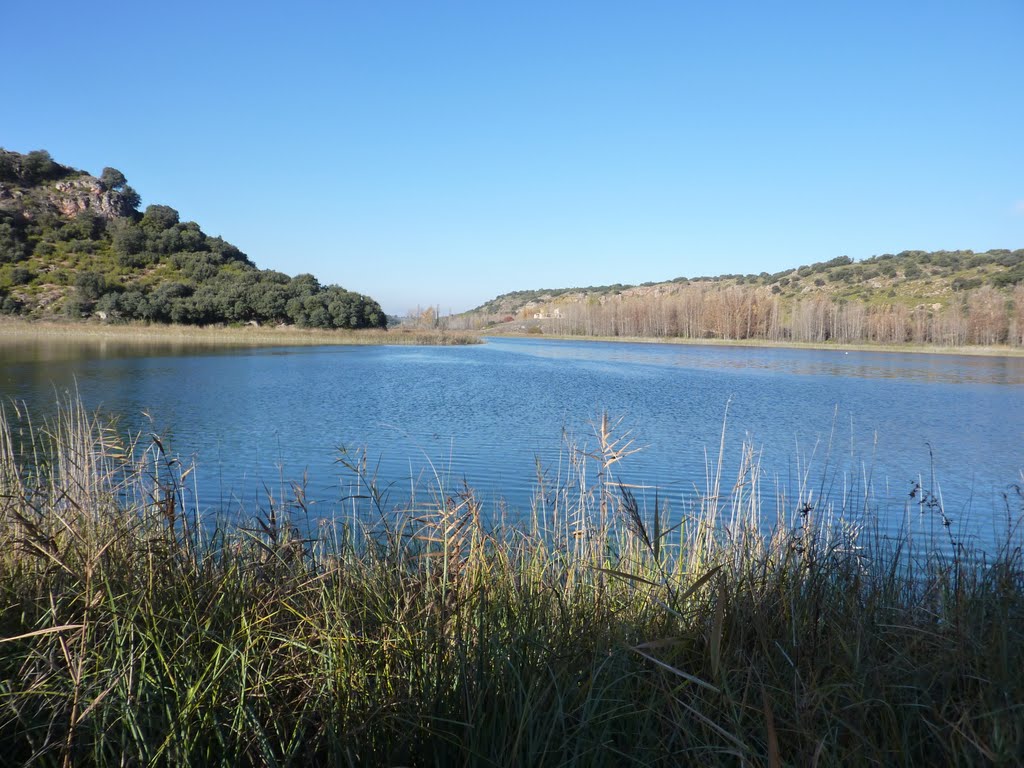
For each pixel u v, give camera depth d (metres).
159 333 63.59
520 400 24.56
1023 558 5.41
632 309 104.69
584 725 2.75
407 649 3.28
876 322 85.00
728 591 3.76
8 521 4.50
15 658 3.07
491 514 7.29
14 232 84.69
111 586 3.62
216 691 2.96
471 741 2.73
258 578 4.04
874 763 2.79
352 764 2.71
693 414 21.92
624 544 5.40
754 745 2.94
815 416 22.25
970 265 121.06
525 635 3.32
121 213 100.88
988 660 3.22
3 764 2.73
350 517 5.94
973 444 17.58
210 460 12.65
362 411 20.62
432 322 125.69
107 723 2.84
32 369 30.36
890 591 4.52
